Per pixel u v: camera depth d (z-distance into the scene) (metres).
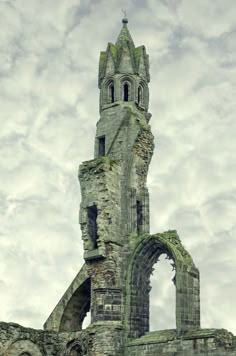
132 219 55.72
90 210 55.69
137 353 50.97
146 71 62.94
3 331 52.06
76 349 54.41
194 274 51.28
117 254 54.28
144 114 61.41
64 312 59.38
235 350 45.81
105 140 59.16
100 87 62.16
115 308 52.66
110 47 62.59
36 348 54.28
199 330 48.59
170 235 53.38
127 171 56.84
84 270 59.00
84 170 56.47
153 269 55.34
